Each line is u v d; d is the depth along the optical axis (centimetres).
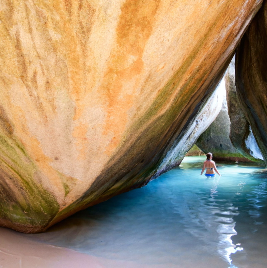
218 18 232
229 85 840
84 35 189
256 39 457
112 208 397
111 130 220
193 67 248
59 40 189
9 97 206
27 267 202
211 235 283
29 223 266
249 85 511
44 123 214
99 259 225
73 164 230
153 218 348
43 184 241
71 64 197
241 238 273
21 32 185
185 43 213
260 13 414
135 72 204
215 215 361
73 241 264
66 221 325
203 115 792
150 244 259
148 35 193
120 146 228
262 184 626
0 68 196
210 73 322
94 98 208
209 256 230
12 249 226
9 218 267
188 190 549
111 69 201
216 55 292
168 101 246
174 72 225
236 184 629
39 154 226
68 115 212
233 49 388
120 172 310
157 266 213
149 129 258
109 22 186
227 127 1164
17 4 177
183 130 505
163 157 541
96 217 349
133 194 502
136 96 212
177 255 234
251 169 934
